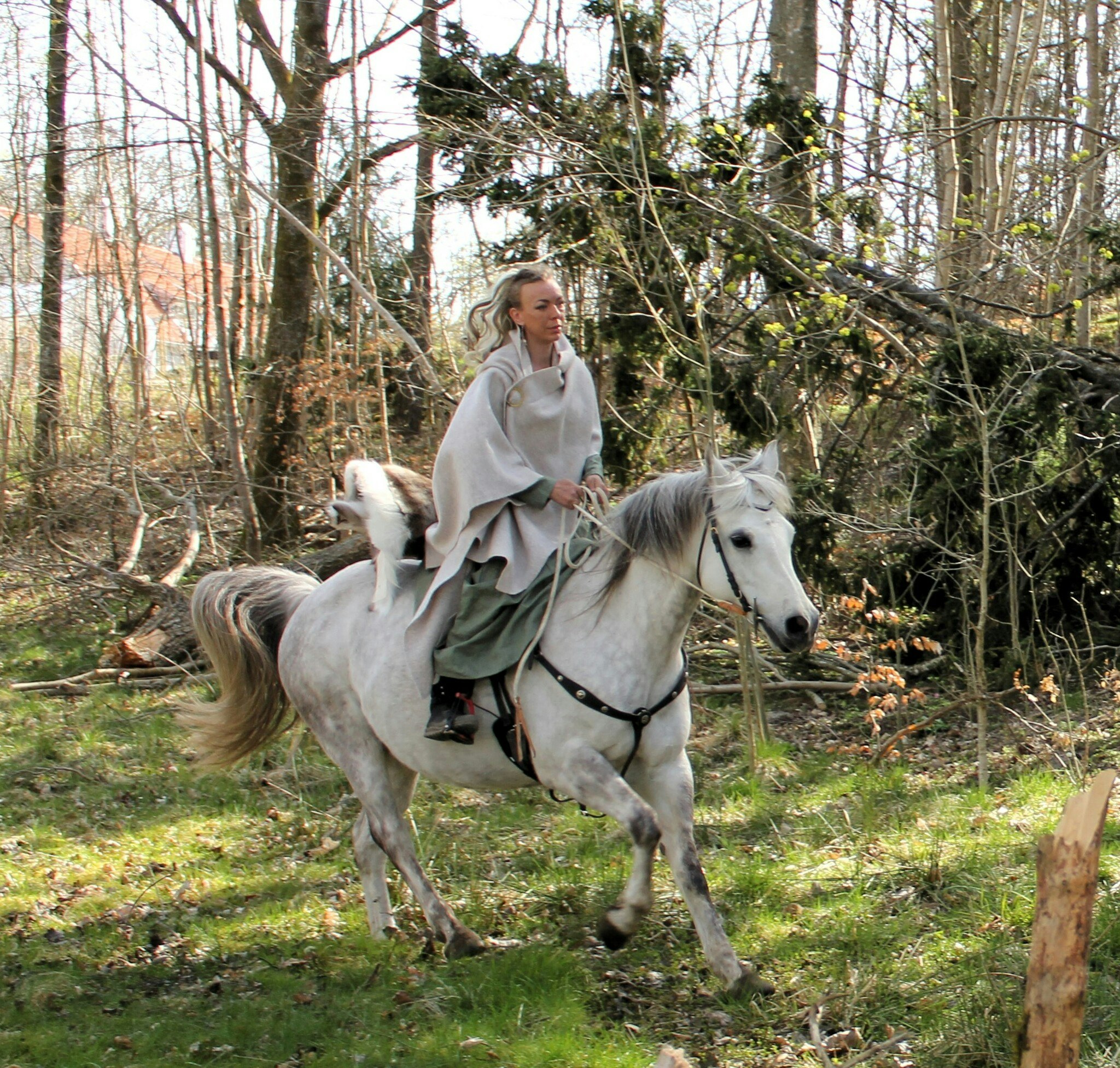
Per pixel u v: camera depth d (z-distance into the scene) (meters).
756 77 9.22
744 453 8.24
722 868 5.02
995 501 6.16
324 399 11.96
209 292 15.00
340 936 4.73
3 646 10.34
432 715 4.20
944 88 9.95
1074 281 9.90
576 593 4.08
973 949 4.04
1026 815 5.32
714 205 8.17
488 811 6.10
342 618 4.73
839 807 5.75
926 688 7.58
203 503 12.56
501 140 8.48
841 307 7.60
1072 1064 2.72
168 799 6.60
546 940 4.52
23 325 17.94
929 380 7.47
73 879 5.45
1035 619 7.12
